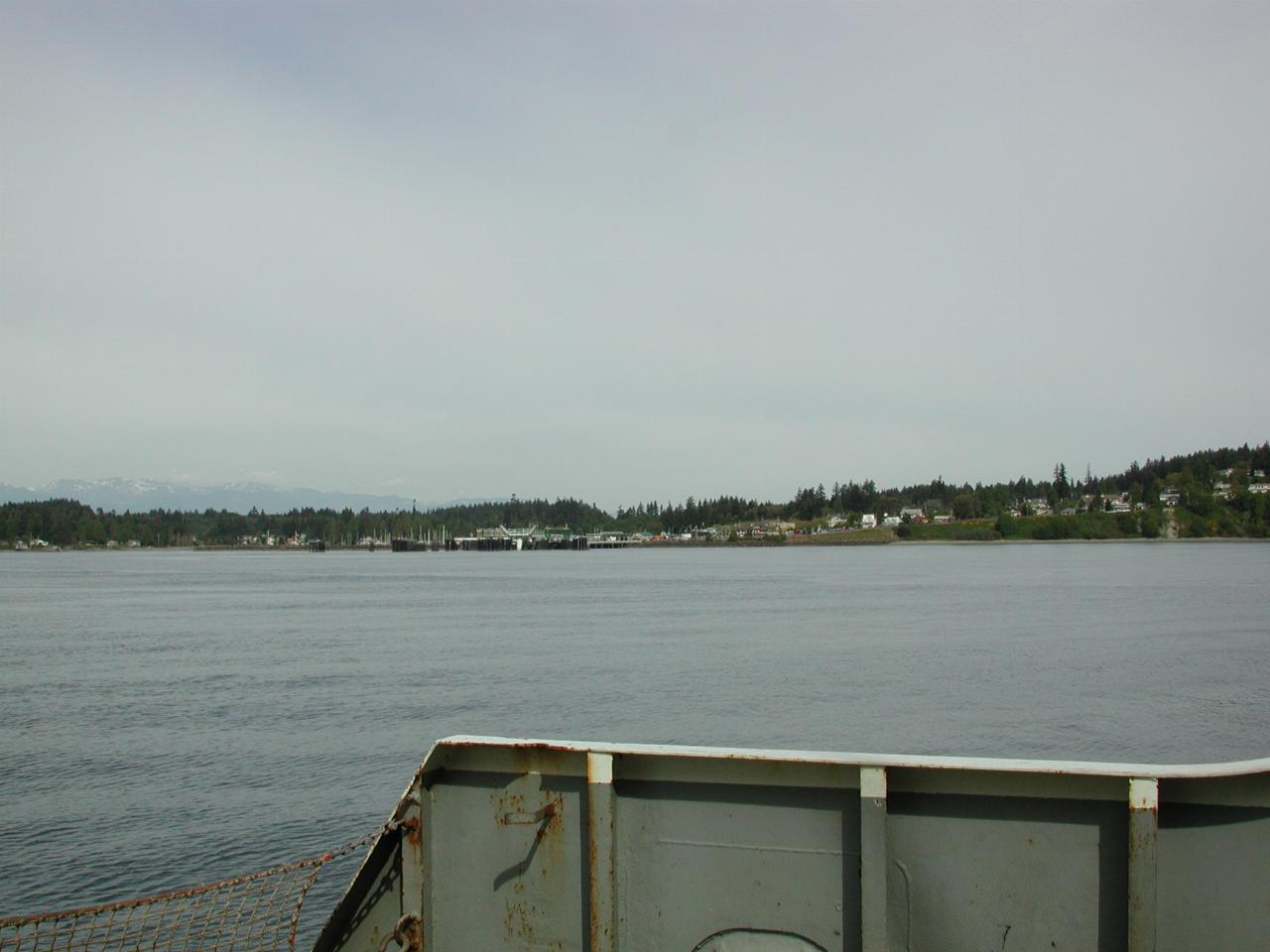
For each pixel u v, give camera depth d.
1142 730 33.47
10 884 19.83
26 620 81.50
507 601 102.69
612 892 5.06
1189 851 4.52
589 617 81.88
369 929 5.48
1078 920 4.62
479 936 5.28
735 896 4.98
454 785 5.34
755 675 46.94
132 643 63.69
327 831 23.11
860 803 4.79
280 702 40.22
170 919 13.05
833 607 89.31
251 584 142.88
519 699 40.59
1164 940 4.52
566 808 5.21
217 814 24.42
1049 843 4.66
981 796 4.73
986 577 141.25
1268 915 4.44
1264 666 48.16
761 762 4.91
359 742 32.53
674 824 5.06
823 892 4.89
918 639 62.62
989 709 37.44
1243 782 4.47
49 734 34.06
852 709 37.78
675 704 39.19
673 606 93.00
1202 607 85.56
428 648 59.97
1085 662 50.16
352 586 136.12
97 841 22.42
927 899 4.77
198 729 34.81
